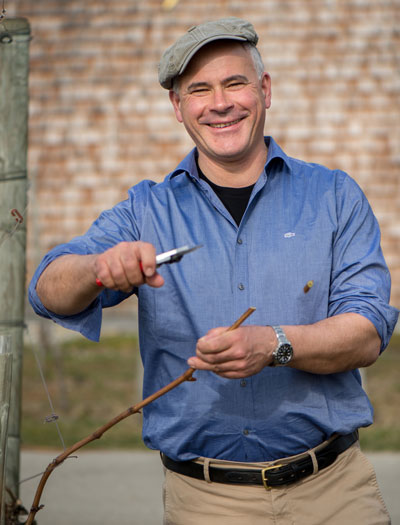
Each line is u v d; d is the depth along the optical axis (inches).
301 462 101.0
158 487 214.1
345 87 440.1
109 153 443.8
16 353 134.0
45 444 263.9
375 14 439.8
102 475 225.5
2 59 133.7
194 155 111.5
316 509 101.4
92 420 297.0
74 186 443.5
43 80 442.3
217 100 103.0
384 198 439.8
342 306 100.2
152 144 444.1
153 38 441.7
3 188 133.5
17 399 133.5
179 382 90.7
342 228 103.8
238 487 101.4
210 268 103.2
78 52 442.3
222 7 440.1
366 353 97.0
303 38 440.1
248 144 104.7
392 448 256.1
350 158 440.1
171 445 103.0
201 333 102.2
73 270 90.4
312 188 105.9
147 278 84.5
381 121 440.5
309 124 441.1
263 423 100.6
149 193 108.7
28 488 210.5
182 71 103.3
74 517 186.2
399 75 438.6
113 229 106.3
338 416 102.1
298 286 102.0
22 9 440.1
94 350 408.8
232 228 104.4
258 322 101.9
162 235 106.0
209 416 101.1
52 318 98.1
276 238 103.6
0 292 134.9
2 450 98.6
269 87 111.7
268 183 106.4
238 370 88.2
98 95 442.9
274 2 440.1
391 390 333.7
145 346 105.3
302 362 93.3
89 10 441.4
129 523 182.7
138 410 93.7
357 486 103.1
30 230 426.9
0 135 133.6
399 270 438.3
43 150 442.9
